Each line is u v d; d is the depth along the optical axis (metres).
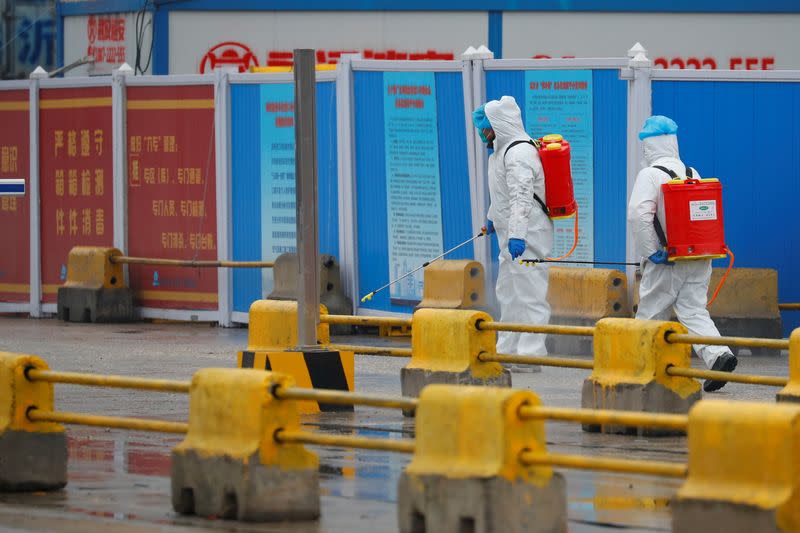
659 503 19.73
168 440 25.62
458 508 16.81
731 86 38.75
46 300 49.44
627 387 26.06
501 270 34.50
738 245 39.12
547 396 30.06
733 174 38.91
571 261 33.75
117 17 56.06
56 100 48.53
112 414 28.25
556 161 33.91
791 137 38.94
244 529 18.16
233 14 54.34
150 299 47.44
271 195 44.34
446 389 17.31
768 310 38.38
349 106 42.62
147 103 46.66
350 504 19.78
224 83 45.06
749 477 15.77
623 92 38.47
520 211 33.34
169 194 46.50
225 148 45.19
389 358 37.81
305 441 18.55
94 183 47.94
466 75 40.16
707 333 31.81
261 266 44.00
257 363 28.23
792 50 53.56
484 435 16.89
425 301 40.69
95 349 39.66
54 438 20.95
